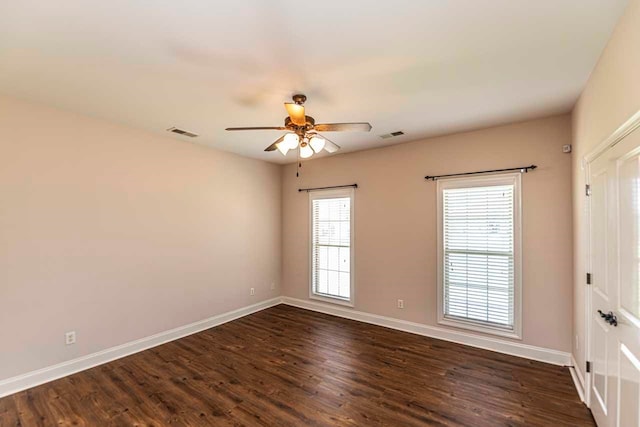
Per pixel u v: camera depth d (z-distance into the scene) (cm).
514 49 200
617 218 181
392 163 435
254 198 514
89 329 318
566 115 314
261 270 525
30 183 282
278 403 254
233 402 256
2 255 266
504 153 349
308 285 531
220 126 351
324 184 511
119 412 243
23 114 279
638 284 156
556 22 172
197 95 269
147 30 180
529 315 334
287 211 560
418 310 411
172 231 395
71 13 164
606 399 203
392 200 434
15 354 271
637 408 156
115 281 339
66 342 301
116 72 229
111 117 323
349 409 246
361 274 466
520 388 274
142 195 365
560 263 317
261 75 234
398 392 270
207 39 189
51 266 293
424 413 240
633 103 153
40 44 193
